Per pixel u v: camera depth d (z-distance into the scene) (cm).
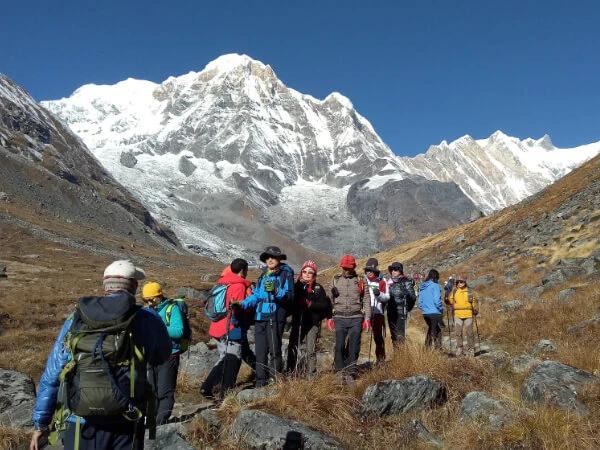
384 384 731
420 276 2752
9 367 1312
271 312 880
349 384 804
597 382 703
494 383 780
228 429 650
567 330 1218
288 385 739
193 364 1148
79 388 364
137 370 381
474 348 1291
